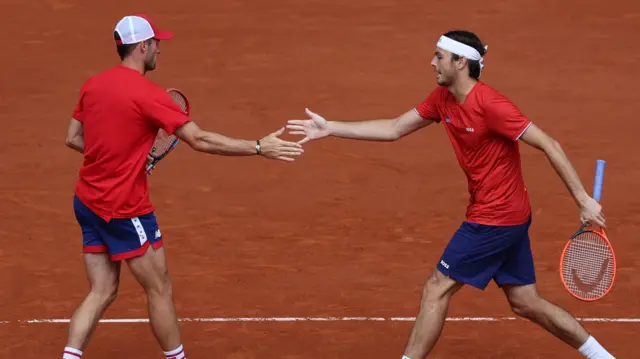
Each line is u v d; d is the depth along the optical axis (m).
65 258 37.69
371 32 64.56
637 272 36.12
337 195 43.88
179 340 27.56
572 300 33.94
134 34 26.14
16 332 31.62
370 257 37.78
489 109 25.23
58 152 48.84
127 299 33.88
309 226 40.84
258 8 68.44
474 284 26.72
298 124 28.41
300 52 62.16
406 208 42.56
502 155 25.84
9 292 34.69
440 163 47.16
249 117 53.56
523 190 26.50
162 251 27.06
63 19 66.44
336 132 28.39
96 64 60.47
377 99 55.91
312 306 33.66
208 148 26.06
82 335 26.64
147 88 25.64
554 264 36.97
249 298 34.31
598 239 27.16
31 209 42.41
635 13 66.69
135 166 25.98
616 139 50.62
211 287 35.19
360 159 47.56
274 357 30.02
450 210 42.38
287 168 46.59
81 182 26.56
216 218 41.59
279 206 42.78
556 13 66.75
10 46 62.69
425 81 58.12
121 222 26.11
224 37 64.19
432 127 51.09
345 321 32.53
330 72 59.38
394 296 34.41
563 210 42.09
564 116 53.50
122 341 30.98
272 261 37.50
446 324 32.09
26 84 57.59
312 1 69.25
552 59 60.50
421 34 64.12
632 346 30.58
